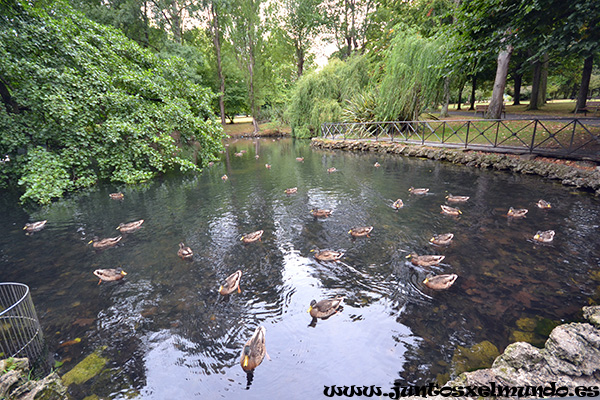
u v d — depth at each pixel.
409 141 24.41
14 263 8.02
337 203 12.08
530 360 3.96
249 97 54.03
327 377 4.26
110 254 8.39
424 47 23.75
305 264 7.42
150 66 20.66
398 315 5.44
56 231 10.30
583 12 10.16
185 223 10.60
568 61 33.31
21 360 4.20
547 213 9.70
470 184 13.62
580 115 25.06
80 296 6.41
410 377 4.16
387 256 7.61
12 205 13.66
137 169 19.17
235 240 9.00
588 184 11.70
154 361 4.64
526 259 7.05
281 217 10.80
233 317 5.60
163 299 6.22
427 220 9.80
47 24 14.59
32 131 15.02
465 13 13.70
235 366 4.52
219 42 50.72
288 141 40.25
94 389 4.14
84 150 16.25
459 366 4.28
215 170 20.88
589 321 4.81
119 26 32.59
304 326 5.29
